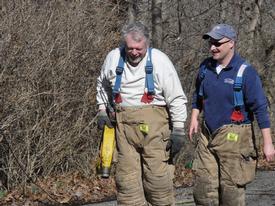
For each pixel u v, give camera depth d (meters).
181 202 11.74
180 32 17.48
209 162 7.84
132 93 7.66
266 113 7.58
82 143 14.16
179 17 17.61
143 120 7.66
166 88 7.61
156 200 7.88
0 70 12.24
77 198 12.44
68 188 12.99
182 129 7.74
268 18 21.52
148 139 7.68
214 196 7.87
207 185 7.84
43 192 12.45
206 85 7.78
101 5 14.90
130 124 7.72
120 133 7.83
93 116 14.12
